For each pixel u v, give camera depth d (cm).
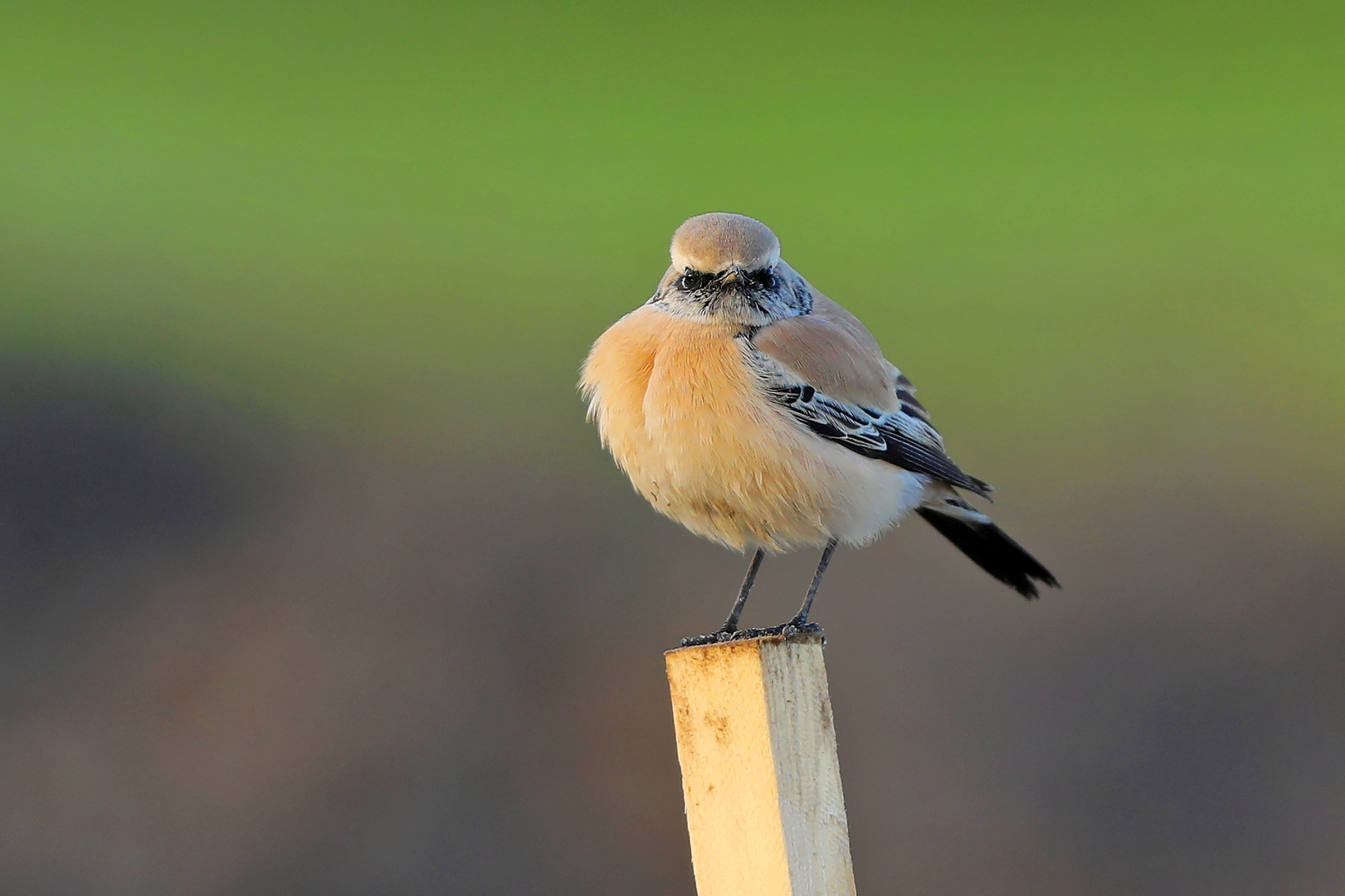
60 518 1389
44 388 1562
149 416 1530
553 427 1526
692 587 1293
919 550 1302
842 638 1255
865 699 1227
